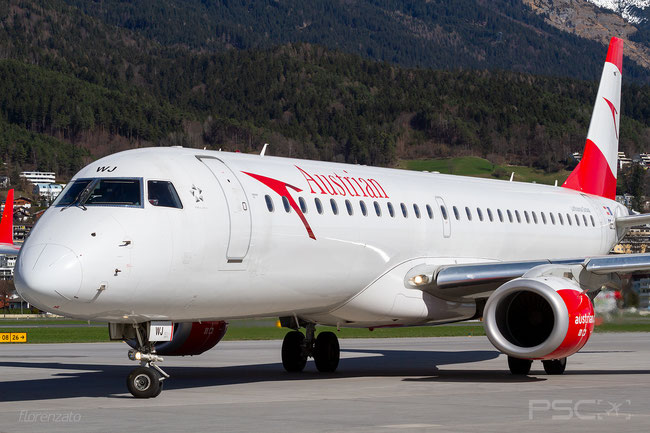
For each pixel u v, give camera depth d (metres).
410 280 26.06
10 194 47.72
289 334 28.00
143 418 16.20
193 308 20.91
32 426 15.29
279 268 22.48
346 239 24.27
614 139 39.06
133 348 20.67
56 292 18.02
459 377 26.02
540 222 32.19
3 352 40.28
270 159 24.20
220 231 20.88
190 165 21.42
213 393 20.88
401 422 15.59
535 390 21.47
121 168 20.39
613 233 36.66
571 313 22.42
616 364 32.09
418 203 27.27
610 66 38.91
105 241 18.83
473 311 27.41
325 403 18.62
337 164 26.52
